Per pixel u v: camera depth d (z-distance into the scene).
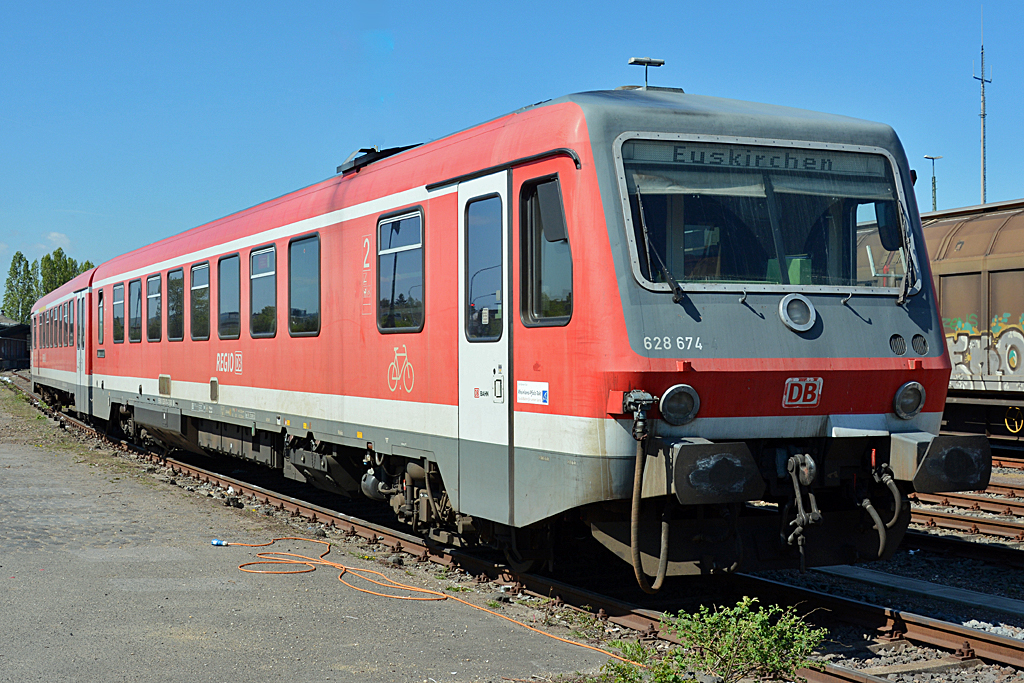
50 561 8.24
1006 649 5.83
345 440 9.41
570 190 6.39
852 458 6.68
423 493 8.50
